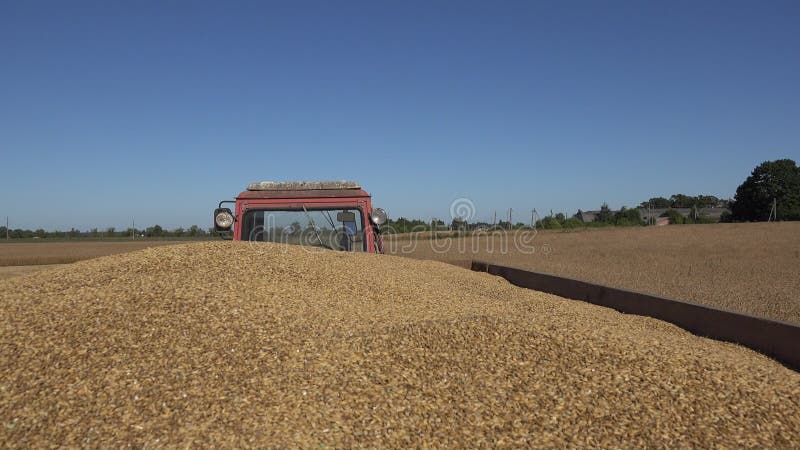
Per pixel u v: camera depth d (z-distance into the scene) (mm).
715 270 13070
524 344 4020
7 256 18078
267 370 3500
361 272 6098
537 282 8297
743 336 4996
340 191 7445
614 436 3053
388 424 3068
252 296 4605
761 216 46250
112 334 3766
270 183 7637
